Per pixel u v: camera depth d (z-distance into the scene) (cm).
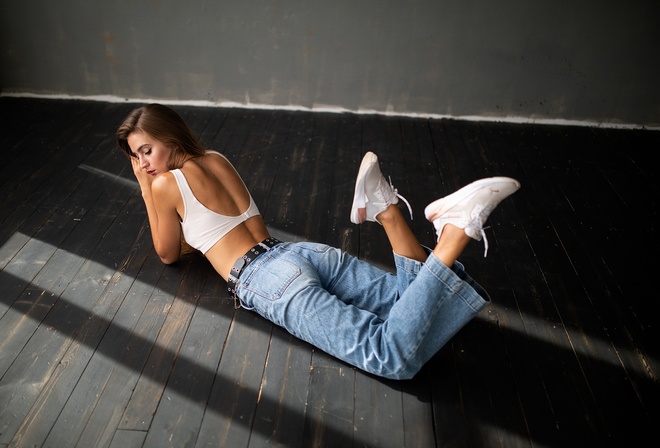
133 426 188
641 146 410
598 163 383
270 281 217
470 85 432
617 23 406
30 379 204
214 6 412
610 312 250
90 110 430
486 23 411
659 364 223
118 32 424
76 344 220
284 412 195
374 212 213
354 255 278
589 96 431
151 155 225
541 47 417
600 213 325
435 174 360
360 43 421
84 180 335
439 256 192
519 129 430
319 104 445
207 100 447
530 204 331
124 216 302
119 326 229
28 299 241
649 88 425
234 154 373
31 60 435
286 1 409
